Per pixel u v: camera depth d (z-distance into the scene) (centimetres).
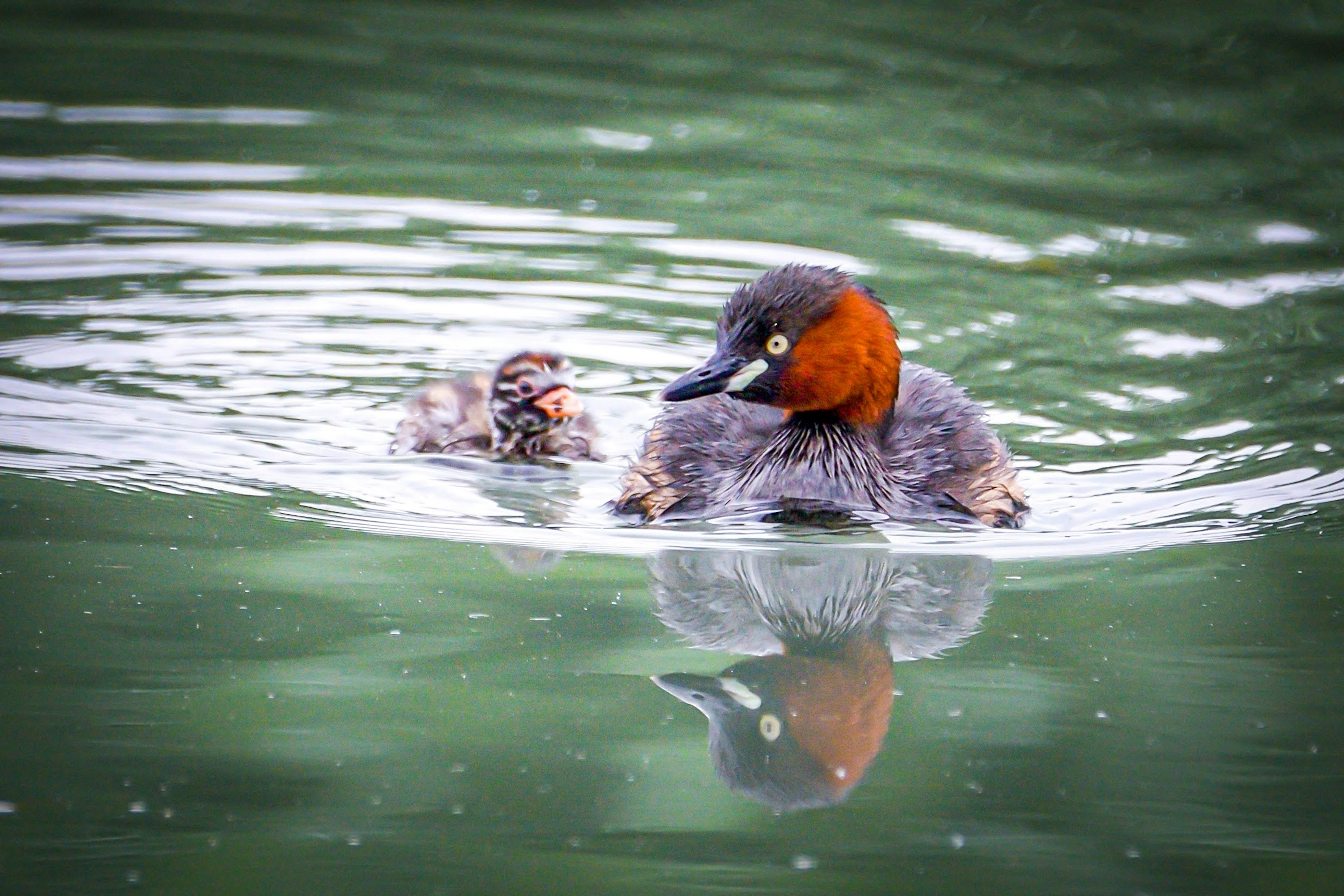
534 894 681
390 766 786
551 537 1134
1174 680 889
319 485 1221
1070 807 757
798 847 723
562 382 1333
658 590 1025
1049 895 683
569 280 1652
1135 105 2302
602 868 700
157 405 1358
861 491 1185
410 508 1186
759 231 1783
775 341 1186
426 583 1021
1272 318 1553
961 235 1783
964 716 852
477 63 2473
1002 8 2797
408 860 704
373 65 2445
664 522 1176
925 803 765
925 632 966
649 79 2408
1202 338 1509
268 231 1770
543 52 2545
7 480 1173
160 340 1494
